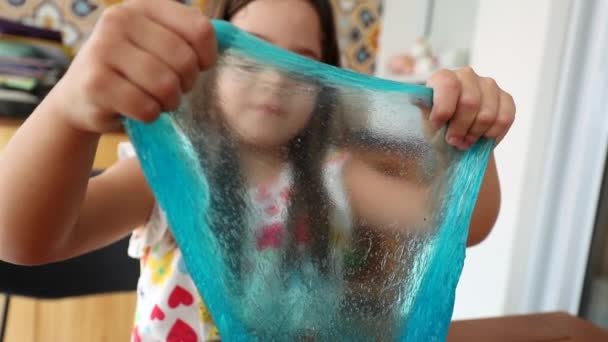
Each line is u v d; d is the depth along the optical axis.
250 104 0.23
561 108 0.82
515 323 0.46
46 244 0.30
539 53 0.81
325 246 0.26
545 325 0.46
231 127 0.23
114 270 0.66
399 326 0.27
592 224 0.83
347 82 0.25
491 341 0.42
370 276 0.27
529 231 0.86
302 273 0.26
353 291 0.26
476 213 0.40
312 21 0.53
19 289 0.61
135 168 0.49
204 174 0.23
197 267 0.23
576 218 0.84
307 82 0.24
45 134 0.26
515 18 0.86
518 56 0.85
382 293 0.27
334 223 0.26
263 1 0.52
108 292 0.66
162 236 0.50
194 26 0.22
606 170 0.81
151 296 0.50
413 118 0.26
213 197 0.24
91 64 0.22
